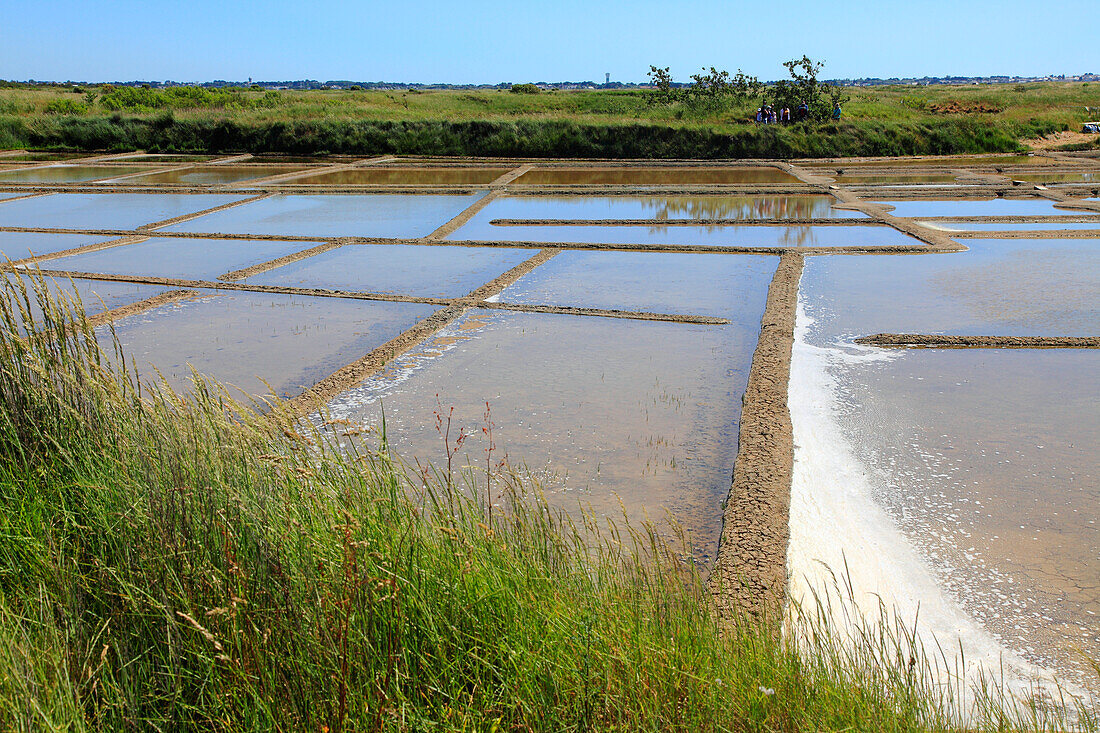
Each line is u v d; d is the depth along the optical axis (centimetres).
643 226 1611
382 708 255
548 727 268
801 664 309
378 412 681
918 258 1269
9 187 2173
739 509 513
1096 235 1411
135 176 2520
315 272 1234
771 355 804
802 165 2791
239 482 322
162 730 251
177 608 283
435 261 1302
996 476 562
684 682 287
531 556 347
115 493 327
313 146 3269
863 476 566
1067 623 411
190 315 993
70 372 407
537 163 2916
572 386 744
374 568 293
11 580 310
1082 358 798
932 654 389
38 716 235
